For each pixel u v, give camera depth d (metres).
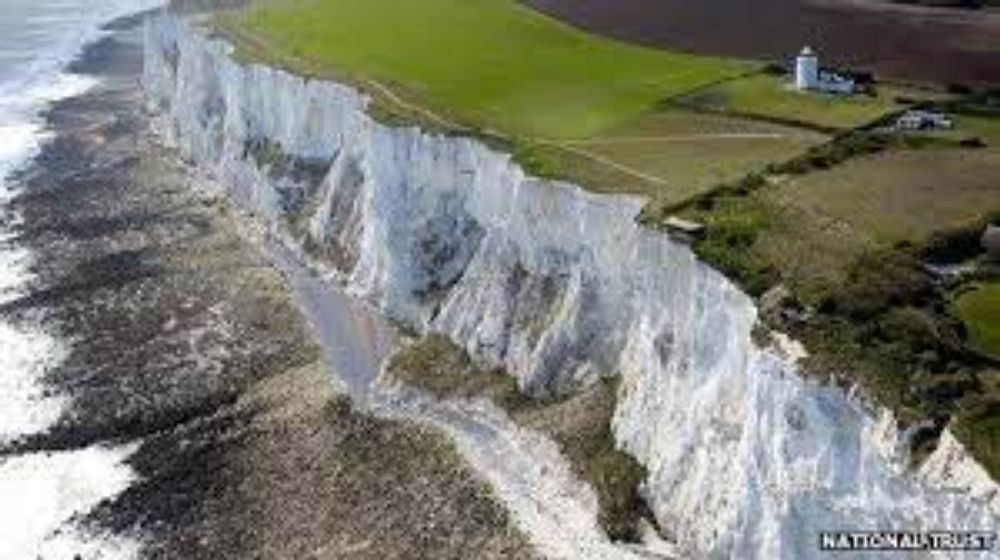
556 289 62.12
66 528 56.59
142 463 61.00
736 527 46.84
